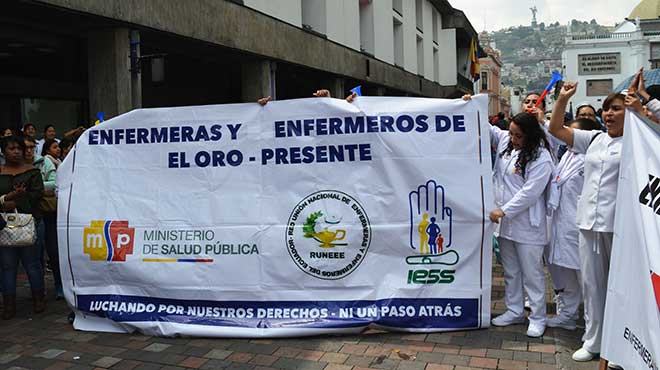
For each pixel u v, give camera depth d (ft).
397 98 16.97
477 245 16.62
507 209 16.38
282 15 49.16
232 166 17.52
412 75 91.76
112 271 17.85
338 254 16.83
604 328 12.70
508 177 17.07
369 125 16.84
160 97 49.44
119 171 18.17
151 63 45.83
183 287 17.43
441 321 16.69
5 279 19.43
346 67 63.52
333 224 16.88
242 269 17.20
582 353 14.73
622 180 12.27
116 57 31.22
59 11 27.50
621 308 11.99
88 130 18.49
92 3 28.22
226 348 16.07
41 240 22.08
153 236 17.71
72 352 16.12
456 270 16.67
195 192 17.67
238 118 17.57
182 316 17.37
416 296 16.70
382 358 15.02
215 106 17.67
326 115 17.06
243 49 42.16
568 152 16.89
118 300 17.85
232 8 40.57
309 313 16.84
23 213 19.86
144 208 17.85
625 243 11.98
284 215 17.13
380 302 16.69
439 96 112.98
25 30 35.53
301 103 17.19
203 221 17.48
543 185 16.15
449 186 16.65
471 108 16.72
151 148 18.02
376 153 16.83
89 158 18.39
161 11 33.04
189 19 35.68
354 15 67.87
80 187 18.28
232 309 17.20
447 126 16.76
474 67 126.82
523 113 16.52
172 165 17.88
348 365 14.64
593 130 15.85
